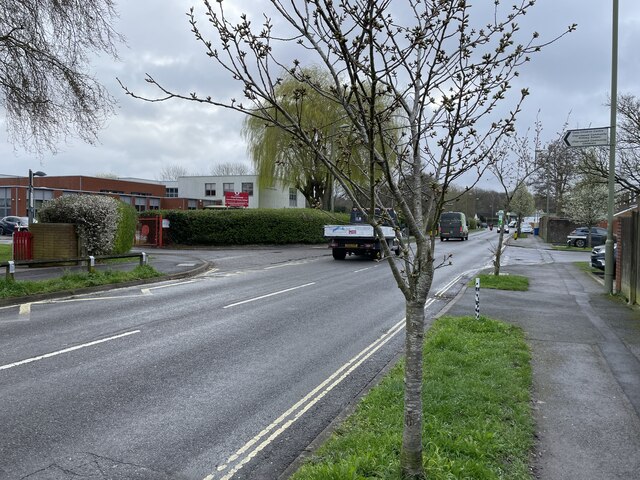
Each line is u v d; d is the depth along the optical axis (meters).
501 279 15.09
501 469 3.68
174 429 4.66
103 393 5.54
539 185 56.06
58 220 17.94
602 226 45.31
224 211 34.34
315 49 3.33
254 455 4.19
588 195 36.47
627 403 5.12
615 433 4.41
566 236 45.66
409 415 3.43
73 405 5.18
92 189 58.28
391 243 23.62
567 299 12.06
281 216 35.06
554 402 5.14
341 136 4.33
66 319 9.42
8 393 5.48
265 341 8.00
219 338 8.13
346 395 5.61
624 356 6.91
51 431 4.55
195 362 6.78
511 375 5.74
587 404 5.09
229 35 3.20
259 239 34.69
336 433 4.32
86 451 4.19
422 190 3.79
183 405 5.25
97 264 18.23
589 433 4.40
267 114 3.35
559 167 27.41
